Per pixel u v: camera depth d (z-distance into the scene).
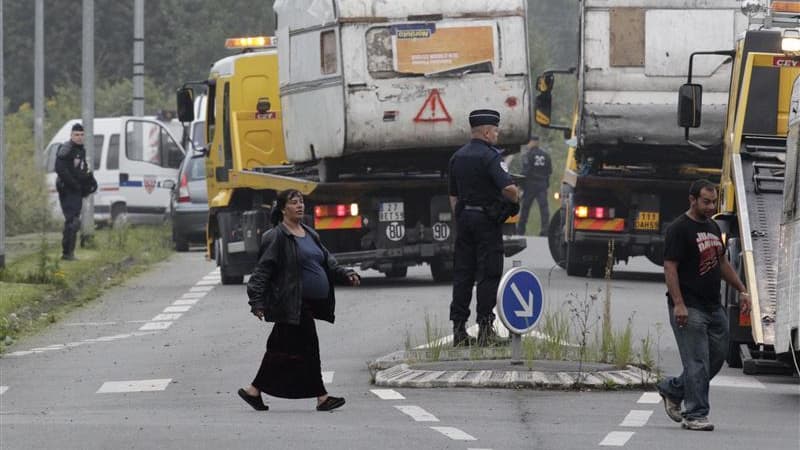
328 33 55.81
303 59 57.56
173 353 42.62
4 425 31.02
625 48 59.91
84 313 53.94
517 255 76.69
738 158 41.78
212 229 66.25
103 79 175.38
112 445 28.44
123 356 42.34
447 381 35.91
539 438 29.09
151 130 99.88
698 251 31.12
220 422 31.34
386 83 55.31
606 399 34.34
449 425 30.64
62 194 69.62
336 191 57.22
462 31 55.69
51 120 143.25
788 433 30.19
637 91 59.97
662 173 61.62
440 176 57.91
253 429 30.19
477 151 40.38
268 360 33.06
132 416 32.41
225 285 63.53
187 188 87.50
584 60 59.97
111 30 176.75
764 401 34.66
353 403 33.88
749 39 43.25
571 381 35.53
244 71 63.97
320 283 33.00
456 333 40.09
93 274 66.56
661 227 61.84
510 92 55.88
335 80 55.47
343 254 57.03
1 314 49.47
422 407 33.12
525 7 56.19
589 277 63.75
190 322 49.88
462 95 55.75
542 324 42.31
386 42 55.31
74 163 69.38
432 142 55.62
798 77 36.78
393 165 57.59
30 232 94.12
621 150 61.12
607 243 62.22
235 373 38.78
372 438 29.00
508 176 40.06
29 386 37.53
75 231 69.69
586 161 62.06
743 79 42.50
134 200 99.19
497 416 31.83
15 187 93.19
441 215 57.84
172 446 28.27
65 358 42.31
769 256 39.19
